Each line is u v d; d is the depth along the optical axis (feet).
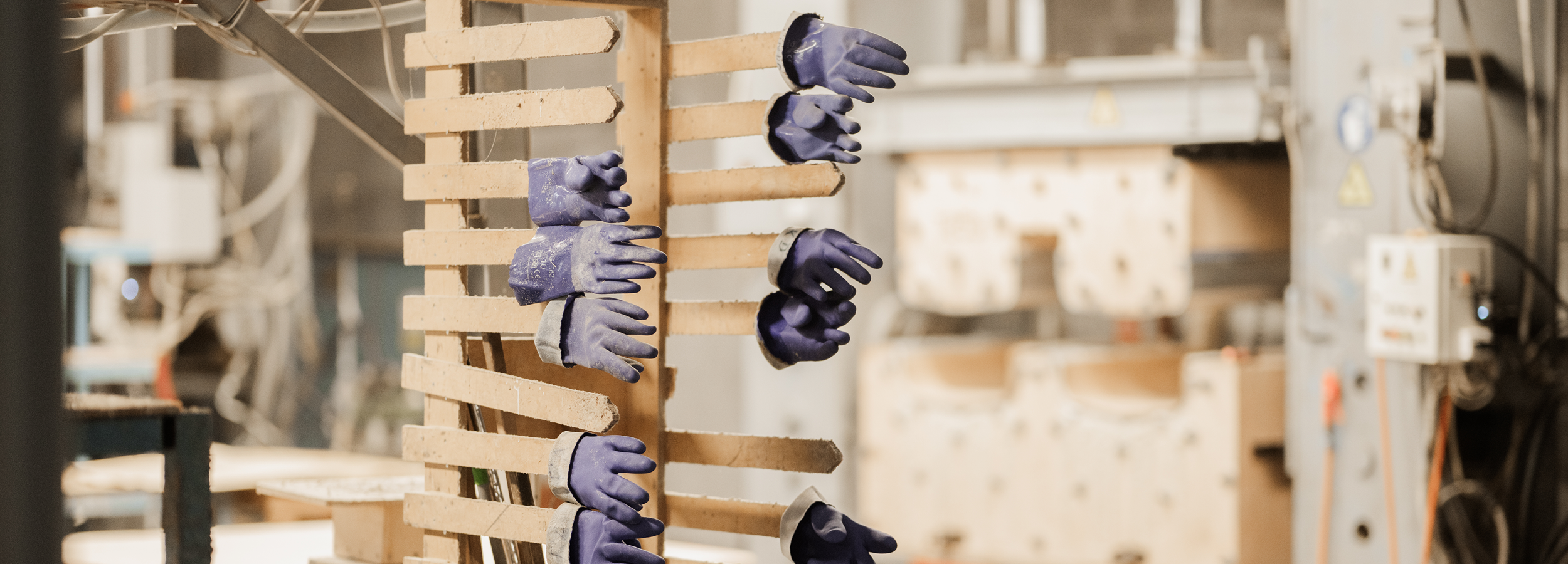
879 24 16.19
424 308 5.49
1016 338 17.52
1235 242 13.96
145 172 18.62
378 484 6.96
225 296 20.72
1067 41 15.75
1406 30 10.35
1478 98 10.75
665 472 5.79
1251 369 13.38
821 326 5.32
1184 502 13.56
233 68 21.03
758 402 14.06
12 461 3.47
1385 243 10.34
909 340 16.05
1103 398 14.38
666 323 5.76
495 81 6.19
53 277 3.54
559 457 4.88
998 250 14.57
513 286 4.99
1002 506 14.58
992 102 13.78
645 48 5.70
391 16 6.57
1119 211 13.89
